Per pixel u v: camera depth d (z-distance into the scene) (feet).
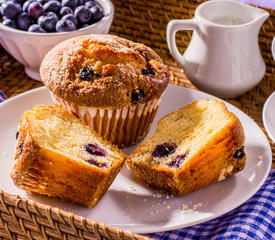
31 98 1.82
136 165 1.64
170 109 1.86
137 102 1.70
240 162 1.63
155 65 1.75
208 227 1.59
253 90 1.98
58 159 1.55
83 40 1.74
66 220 1.43
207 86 1.92
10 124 1.77
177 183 1.59
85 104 1.68
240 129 1.64
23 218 1.47
